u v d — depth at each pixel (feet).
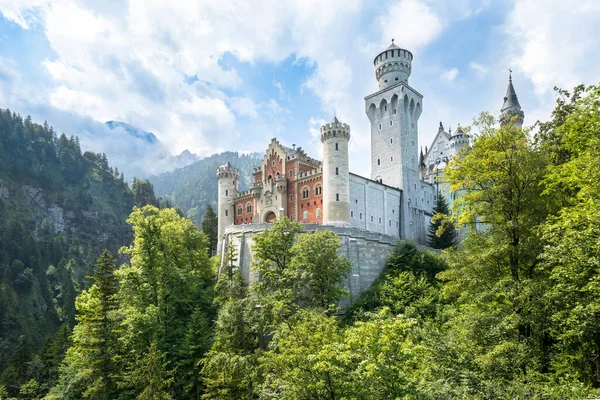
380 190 271.90
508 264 86.12
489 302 82.07
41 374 175.52
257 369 105.09
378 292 166.50
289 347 81.10
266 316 127.75
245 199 293.84
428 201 326.24
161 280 161.27
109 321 136.56
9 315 349.41
